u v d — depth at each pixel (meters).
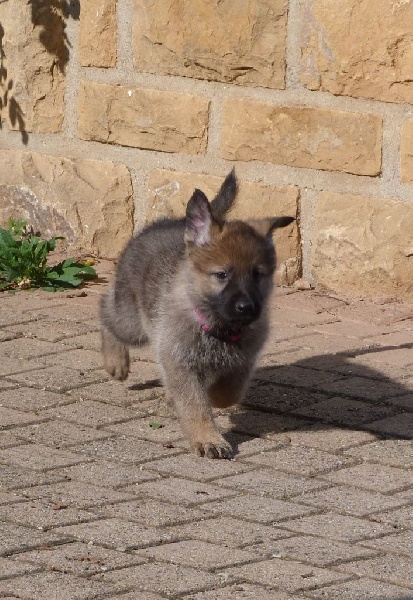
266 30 13.15
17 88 15.01
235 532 7.49
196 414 9.20
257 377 10.66
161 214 14.14
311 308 12.67
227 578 6.80
